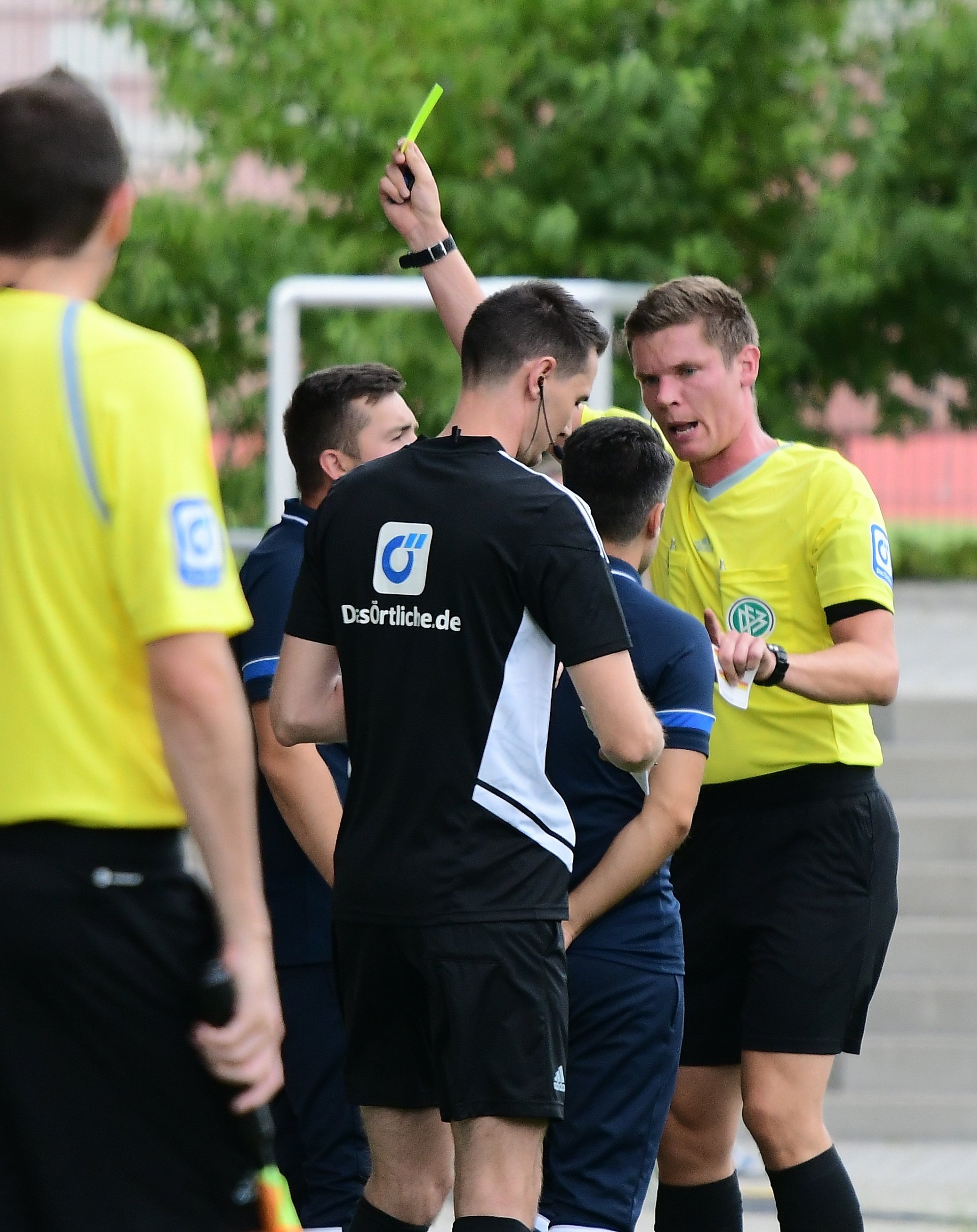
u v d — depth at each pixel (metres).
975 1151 22.80
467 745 10.90
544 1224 12.54
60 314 8.38
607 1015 12.55
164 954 8.31
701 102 52.25
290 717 11.87
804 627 14.42
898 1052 23.97
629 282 53.62
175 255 52.69
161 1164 8.34
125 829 8.31
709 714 12.66
